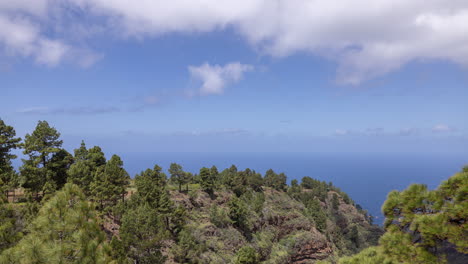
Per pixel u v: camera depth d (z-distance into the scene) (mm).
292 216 131250
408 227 11055
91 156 72375
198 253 69875
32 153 57531
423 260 9602
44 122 60500
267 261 95500
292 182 193000
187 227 77188
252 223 107188
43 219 14406
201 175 108188
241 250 77688
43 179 57469
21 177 59844
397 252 10336
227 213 100250
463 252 9031
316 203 163125
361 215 199875
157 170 88688
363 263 11227
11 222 22062
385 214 11602
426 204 10508
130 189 86000
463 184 9852
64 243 14219
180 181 97625
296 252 112188
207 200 101938
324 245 124250
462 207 9438
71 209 15000
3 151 57844
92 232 15555
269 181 169500
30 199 50219
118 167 69688
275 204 141000
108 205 62000
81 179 59312
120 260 40656
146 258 48219
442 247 9898
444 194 10375
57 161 61812
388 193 11758
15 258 13492
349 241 157750
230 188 123875
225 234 87625
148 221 49438
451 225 9555
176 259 63188
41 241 13773
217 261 72938
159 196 73062
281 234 119125
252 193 136625
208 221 90062
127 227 48500
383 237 11258
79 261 14055
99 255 14945
